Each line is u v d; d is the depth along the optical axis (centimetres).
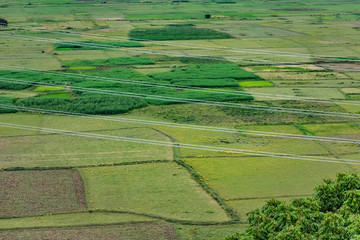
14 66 12988
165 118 9556
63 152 7850
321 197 4894
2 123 9125
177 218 5897
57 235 5484
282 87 11494
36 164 7400
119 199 6372
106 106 9981
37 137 8475
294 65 13488
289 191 6619
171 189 6644
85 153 7819
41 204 6206
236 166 7394
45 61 13650
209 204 6250
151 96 10662
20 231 5566
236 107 10169
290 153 7881
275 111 9919
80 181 6856
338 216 4322
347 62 13900
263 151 7944
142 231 5612
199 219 5881
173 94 10775
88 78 11875
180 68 12988
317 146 8156
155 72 12594
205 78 11944
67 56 14288
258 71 12850
